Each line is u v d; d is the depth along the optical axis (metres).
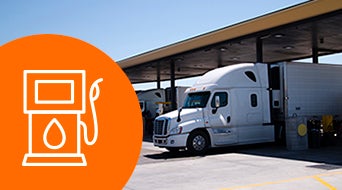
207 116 14.33
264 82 15.59
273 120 15.98
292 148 14.62
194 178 9.34
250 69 15.41
